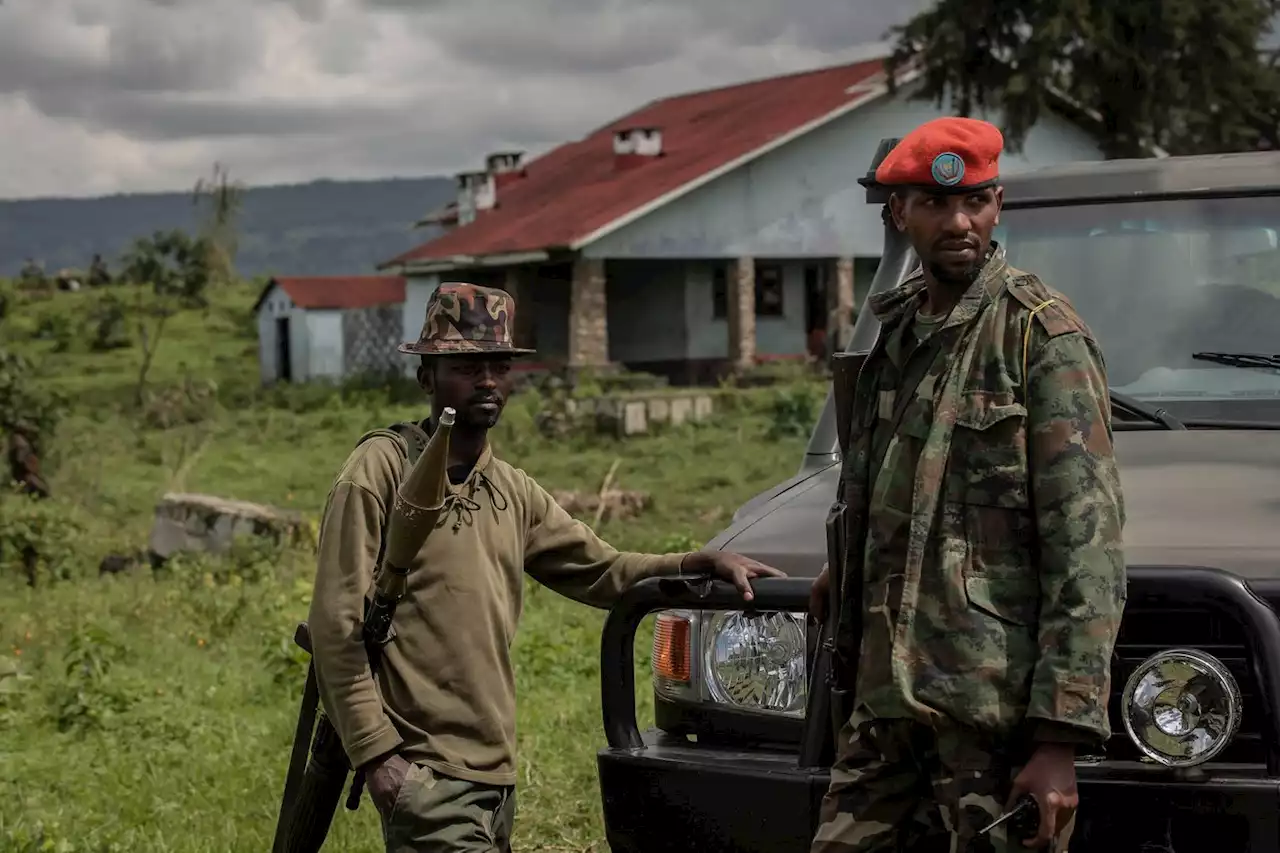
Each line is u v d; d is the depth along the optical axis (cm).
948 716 252
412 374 3344
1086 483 248
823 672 303
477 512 328
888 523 264
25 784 558
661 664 339
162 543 1252
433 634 319
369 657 317
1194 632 284
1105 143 1928
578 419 2197
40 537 1207
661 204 2728
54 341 4716
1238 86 1841
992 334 259
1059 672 244
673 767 316
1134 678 272
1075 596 245
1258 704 272
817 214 2877
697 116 3447
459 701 320
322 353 3650
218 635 900
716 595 321
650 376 2692
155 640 873
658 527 1384
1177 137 1870
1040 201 432
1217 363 392
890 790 268
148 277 5928
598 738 586
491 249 2872
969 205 264
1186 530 303
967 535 255
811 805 301
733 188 2822
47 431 1798
